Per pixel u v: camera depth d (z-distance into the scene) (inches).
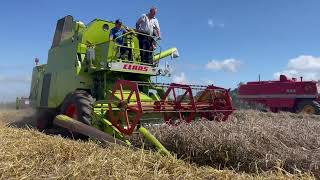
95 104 324.8
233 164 233.5
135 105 300.8
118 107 301.9
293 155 215.3
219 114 344.5
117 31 390.3
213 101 352.5
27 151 215.6
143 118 331.3
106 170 184.5
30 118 526.9
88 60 377.7
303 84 797.9
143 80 399.5
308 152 218.8
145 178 181.0
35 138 264.5
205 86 346.6
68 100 354.9
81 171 181.3
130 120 316.8
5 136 267.4
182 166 203.6
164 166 200.1
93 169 183.6
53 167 192.7
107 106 322.0
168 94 332.5
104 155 210.2
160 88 396.8
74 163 196.1
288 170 211.2
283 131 259.1
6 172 184.7
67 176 176.9
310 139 249.3
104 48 372.8
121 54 389.1
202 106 341.4
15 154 208.1
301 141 245.4
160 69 398.9
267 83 864.3
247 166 227.6
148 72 389.7
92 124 323.3
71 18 426.3
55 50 435.2
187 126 270.4
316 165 202.8
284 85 829.2
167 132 269.0
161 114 341.4
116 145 247.9
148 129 288.5
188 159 244.1
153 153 224.4
